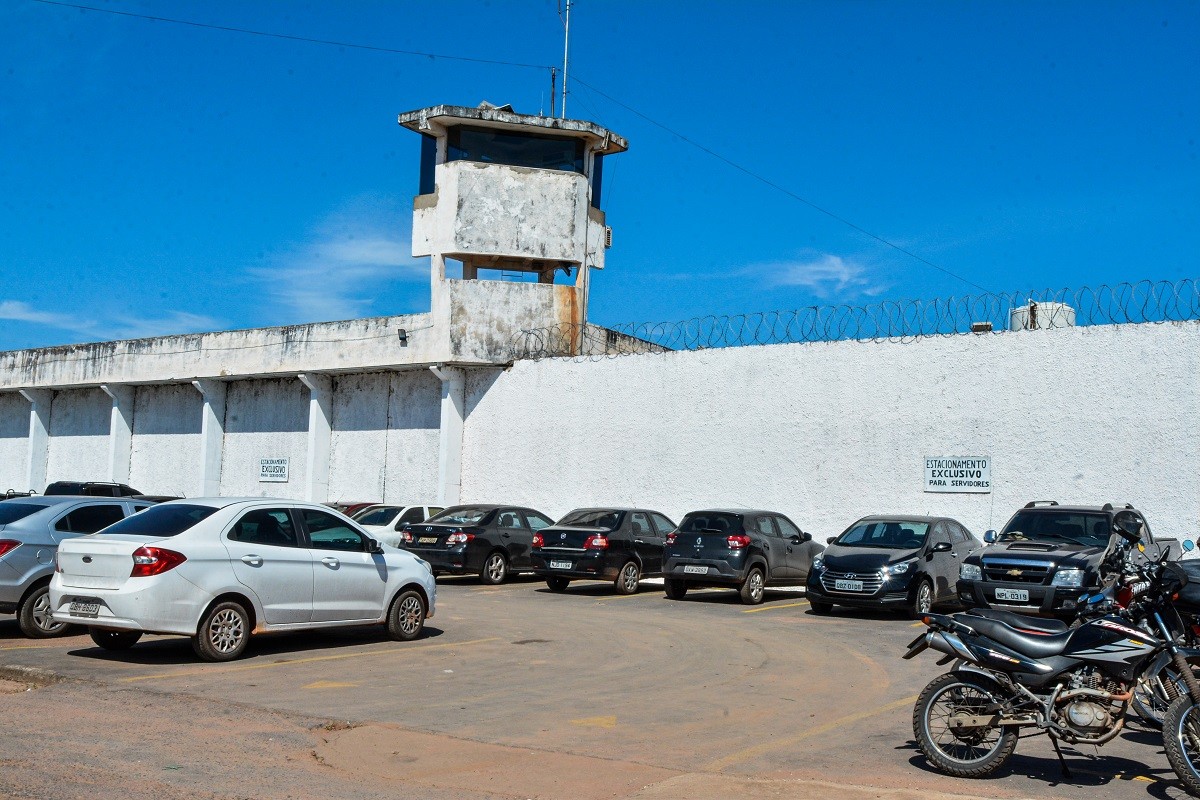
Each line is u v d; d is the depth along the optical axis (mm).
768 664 12461
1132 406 19000
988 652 7570
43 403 38594
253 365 31766
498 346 27641
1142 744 8648
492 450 27656
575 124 28250
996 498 20266
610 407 25734
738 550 19188
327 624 12758
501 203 27906
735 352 23906
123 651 12336
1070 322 22750
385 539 23328
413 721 8992
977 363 20766
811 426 22672
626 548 21188
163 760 7559
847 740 8648
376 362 29000
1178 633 8172
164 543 11414
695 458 24234
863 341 22203
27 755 7594
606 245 29797
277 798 6750
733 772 7613
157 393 35562
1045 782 7516
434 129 28016
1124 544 8367
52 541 13414
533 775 7391
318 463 30688
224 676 10867
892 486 21516
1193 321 18547
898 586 16875
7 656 11867
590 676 11398
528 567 23609
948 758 7645
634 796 6938
